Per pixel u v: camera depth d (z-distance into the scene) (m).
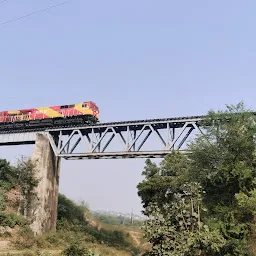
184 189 15.03
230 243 22.61
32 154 50.94
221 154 30.92
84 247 29.62
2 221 43.59
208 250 14.06
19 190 50.88
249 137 31.00
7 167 55.50
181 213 13.94
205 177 31.17
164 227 13.63
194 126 43.00
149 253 13.84
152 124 45.69
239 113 32.16
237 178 29.34
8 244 39.25
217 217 27.69
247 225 27.84
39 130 54.50
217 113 32.78
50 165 52.62
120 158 47.84
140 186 45.03
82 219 66.81
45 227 49.94
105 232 68.19
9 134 56.56
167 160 43.50
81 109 53.22
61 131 52.84
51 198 52.31
